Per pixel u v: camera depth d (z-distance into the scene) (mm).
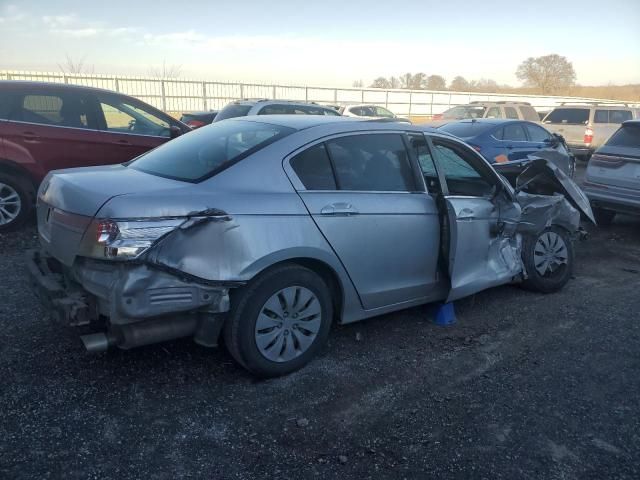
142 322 3270
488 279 4852
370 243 3971
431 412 3387
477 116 17031
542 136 11852
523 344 4406
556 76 63594
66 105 7012
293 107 13188
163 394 3414
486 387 3713
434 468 2881
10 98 6676
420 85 61969
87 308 3182
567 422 3344
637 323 4914
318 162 3838
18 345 3879
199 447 2947
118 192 3219
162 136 7746
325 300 3814
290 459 2898
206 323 3387
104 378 3543
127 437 2984
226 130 4234
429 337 4473
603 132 16734
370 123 4238
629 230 8711
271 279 3508
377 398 3518
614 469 2934
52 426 3025
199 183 3461
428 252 4387
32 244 6340
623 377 3926
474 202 4652
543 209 5195
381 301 4199
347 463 2891
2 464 2707
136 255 3021
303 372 3793
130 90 27219
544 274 5512
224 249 3266
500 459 2973
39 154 6770
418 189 4359
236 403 3373
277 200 3535
